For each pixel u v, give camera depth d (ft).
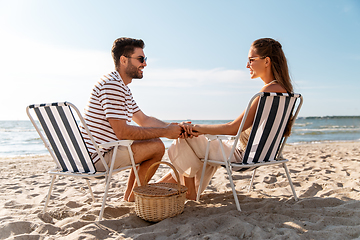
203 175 8.12
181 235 5.84
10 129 84.58
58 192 11.16
